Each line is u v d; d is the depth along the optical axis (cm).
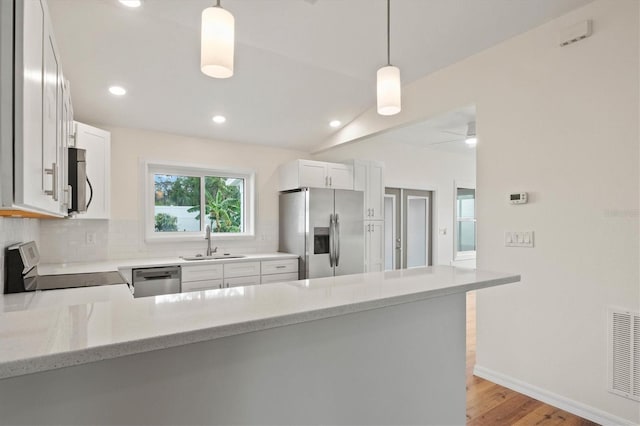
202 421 91
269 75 318
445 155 640
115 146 370
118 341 64
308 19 236
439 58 285
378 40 260
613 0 203
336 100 371
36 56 105
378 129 377
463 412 156
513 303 250
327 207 428
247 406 98
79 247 344
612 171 204
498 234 260
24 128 89
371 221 494
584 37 216
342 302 94
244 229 459
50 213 143
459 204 664
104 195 322
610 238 204
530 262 241
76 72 282
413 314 138
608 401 203
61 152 167
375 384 125
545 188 234
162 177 407
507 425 208
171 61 282
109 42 255
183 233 414
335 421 115
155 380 85
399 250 582
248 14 230
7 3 86
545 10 221
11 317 78
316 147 482
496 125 262
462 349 156
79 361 60
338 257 433
